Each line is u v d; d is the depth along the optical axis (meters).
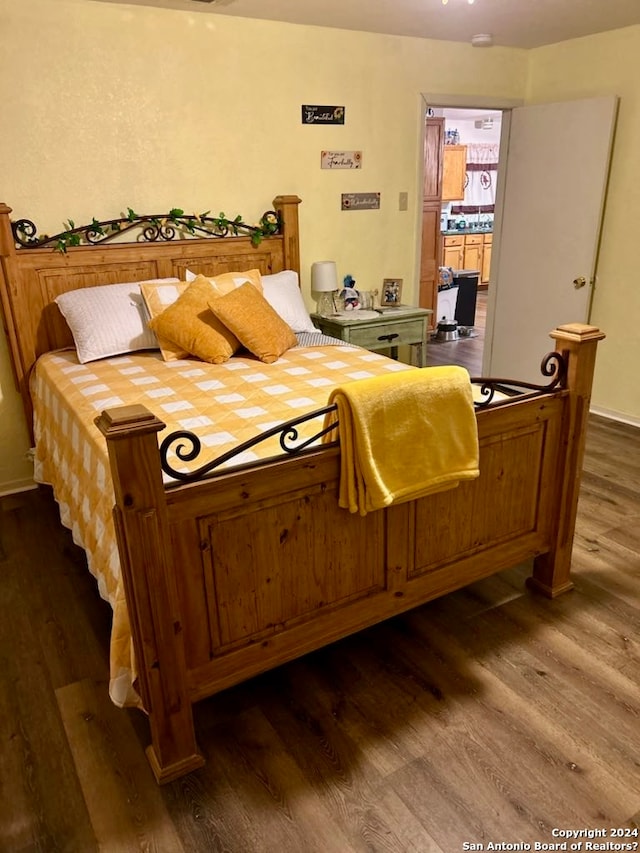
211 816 1.62
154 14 3.13
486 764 1.75
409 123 4.07
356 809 1.63
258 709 1.96
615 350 4.25
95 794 1.69
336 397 1.75
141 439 1.43
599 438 3.98
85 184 3.19
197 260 3.52
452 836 1.55
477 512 2.16
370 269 4.24
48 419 2.88
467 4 3.21
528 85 4.46
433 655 2.17
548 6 3.29
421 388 1.82
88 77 3.06
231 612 1.74
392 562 2.00
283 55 3.52
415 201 4.27
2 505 3.27
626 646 2.19
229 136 3.50
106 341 3.01
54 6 2.91
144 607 1.55
